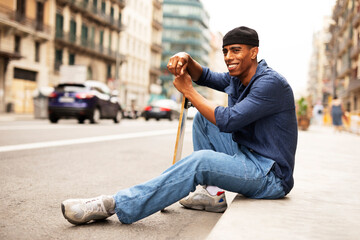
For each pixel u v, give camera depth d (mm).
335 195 2789
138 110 31281
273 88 2258
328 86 31516
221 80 2811
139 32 50000
